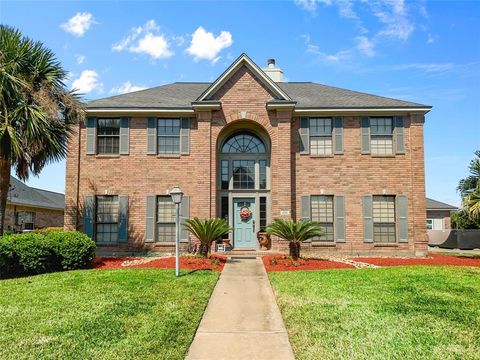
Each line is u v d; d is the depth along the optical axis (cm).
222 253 1656
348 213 1714
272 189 1703
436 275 1093
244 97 1717
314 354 550
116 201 1730
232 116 1709
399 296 852
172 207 1733
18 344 573
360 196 1717
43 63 1371
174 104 1778
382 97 1864
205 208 1661
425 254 1680
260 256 1598
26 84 1287
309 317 712
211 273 1149
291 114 1725
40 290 909
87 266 1303
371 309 754
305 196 1717
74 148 1730
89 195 1712
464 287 938
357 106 1725
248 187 1783
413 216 1703
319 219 1725
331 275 1111
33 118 1254
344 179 1723
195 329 659
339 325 666
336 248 1697
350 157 1733
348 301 814
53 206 3000
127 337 603
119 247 1697
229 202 1769
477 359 530
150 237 1692
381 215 1728
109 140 1761
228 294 921
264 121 1709
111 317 698
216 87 1708
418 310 745
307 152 1733
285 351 574
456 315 714
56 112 1352
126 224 1700
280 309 779
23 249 1166
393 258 1594
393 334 621
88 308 755
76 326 650
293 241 1391
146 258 1567
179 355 543
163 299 828
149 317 702
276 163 1689
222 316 748
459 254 1981
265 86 1720
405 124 1744
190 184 1727
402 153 1727
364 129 1741
